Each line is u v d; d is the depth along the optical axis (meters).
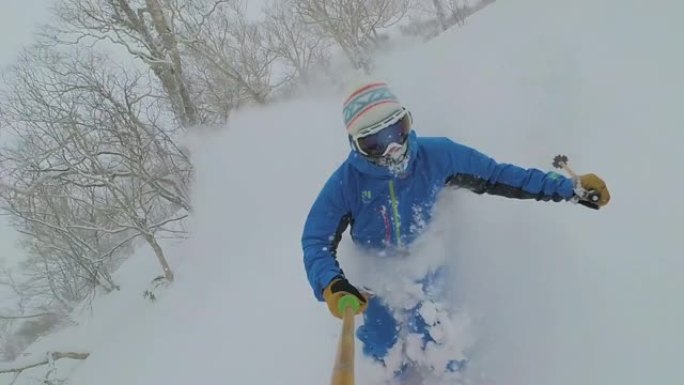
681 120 2.99
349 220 2.24
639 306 2.17
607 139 3.13
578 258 2.47
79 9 9.80
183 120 10.05
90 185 7.48
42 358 6.78
